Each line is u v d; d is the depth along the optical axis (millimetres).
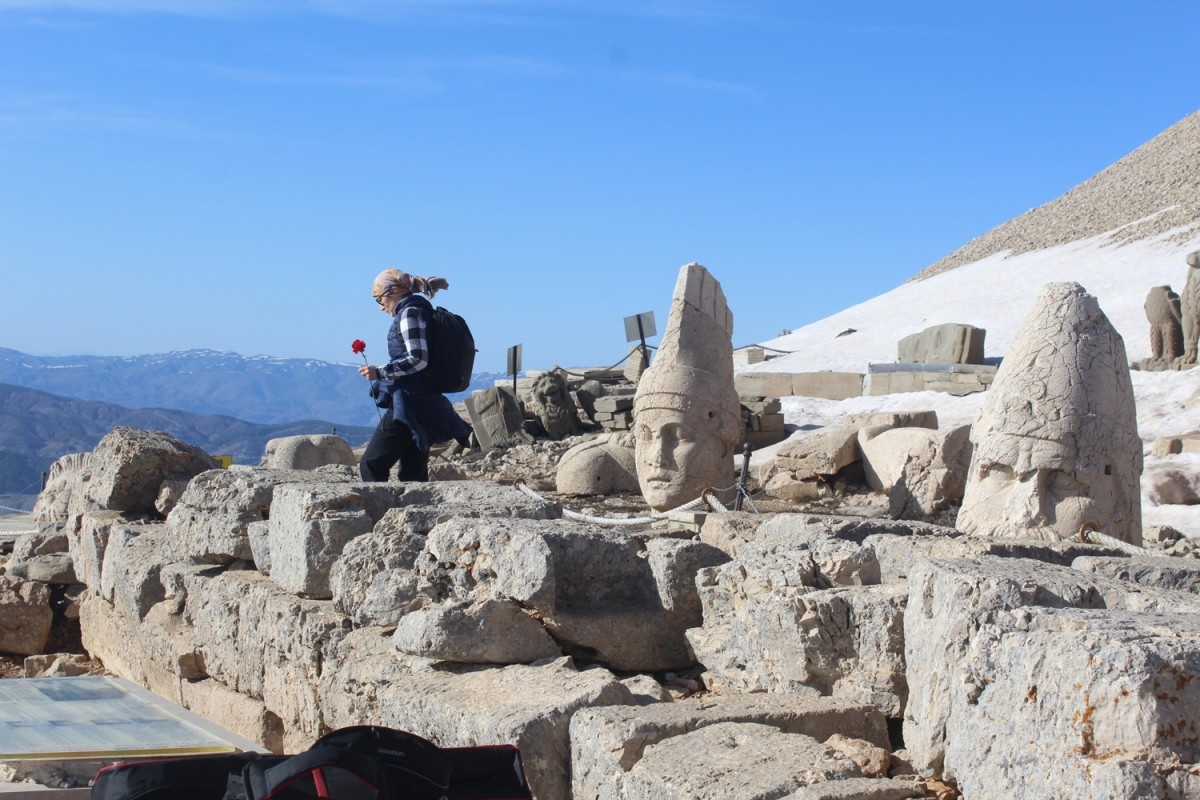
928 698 4172
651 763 3922
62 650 11117
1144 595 4082
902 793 3699
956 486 12891
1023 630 3646
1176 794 3023
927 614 4336
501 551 5641
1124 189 76688
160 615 8414
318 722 6258
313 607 6602
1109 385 7707
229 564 8195
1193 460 16531
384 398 8844
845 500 14961
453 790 3668
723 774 3750
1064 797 3193
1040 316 7879
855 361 43688
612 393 26141
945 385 27953
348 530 6809
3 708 5699
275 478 8320
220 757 3654
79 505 10945
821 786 3611
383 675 5523
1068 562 5656
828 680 4879
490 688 4965
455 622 5301
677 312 12578
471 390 24766
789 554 5312
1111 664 3170
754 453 20984
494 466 21062
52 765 4773
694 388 12352
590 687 4684
